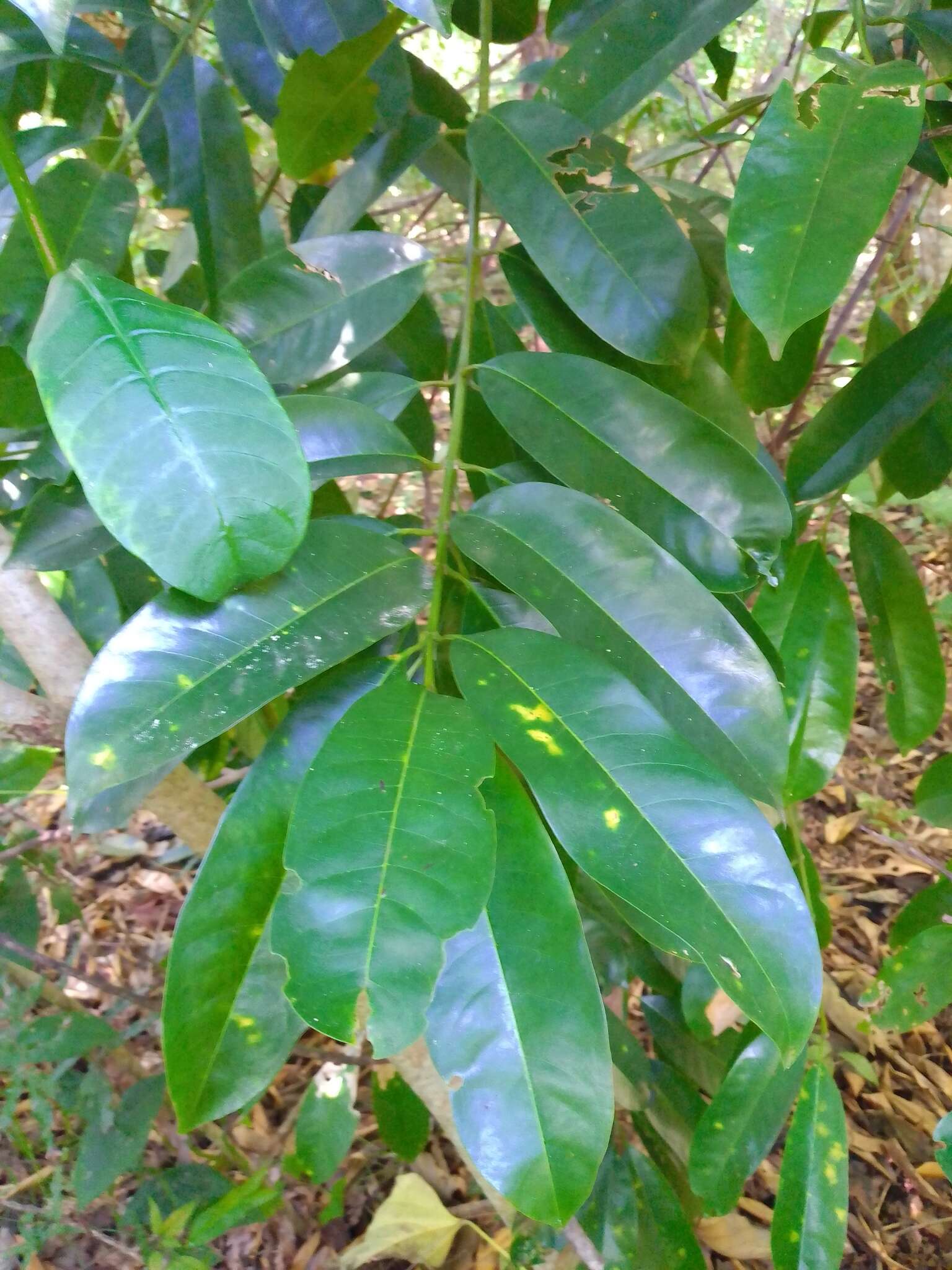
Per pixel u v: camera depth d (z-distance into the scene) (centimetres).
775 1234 46
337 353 40
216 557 24
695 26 42
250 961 29
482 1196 77
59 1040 55
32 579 36
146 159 51
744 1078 48
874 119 29
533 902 26
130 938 100
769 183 29
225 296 40
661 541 36
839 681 53
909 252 110
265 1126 84
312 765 24
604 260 38
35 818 93
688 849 25
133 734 26
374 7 44
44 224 29
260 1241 74
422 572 31
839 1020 93
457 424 37
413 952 22
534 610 34
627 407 36
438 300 115
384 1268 73
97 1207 68
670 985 61
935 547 143
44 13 23
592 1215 53
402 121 45
